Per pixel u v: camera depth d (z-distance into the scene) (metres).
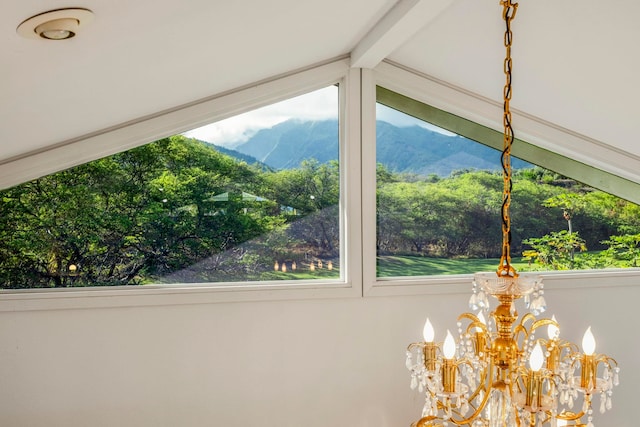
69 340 3.01
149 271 3.16
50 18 1.40
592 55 2.70
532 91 3.15
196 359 3.12
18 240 3.04
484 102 3.40
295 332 3.21
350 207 3.27
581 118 3.28
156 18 1.67
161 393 3.09
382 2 2.37
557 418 1.88
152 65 2.14
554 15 2.50
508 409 1.85
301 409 3.22
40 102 2.09
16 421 2.97
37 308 2.96
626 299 3.59
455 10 2.62
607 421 3.57
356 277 3.26
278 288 3.18
